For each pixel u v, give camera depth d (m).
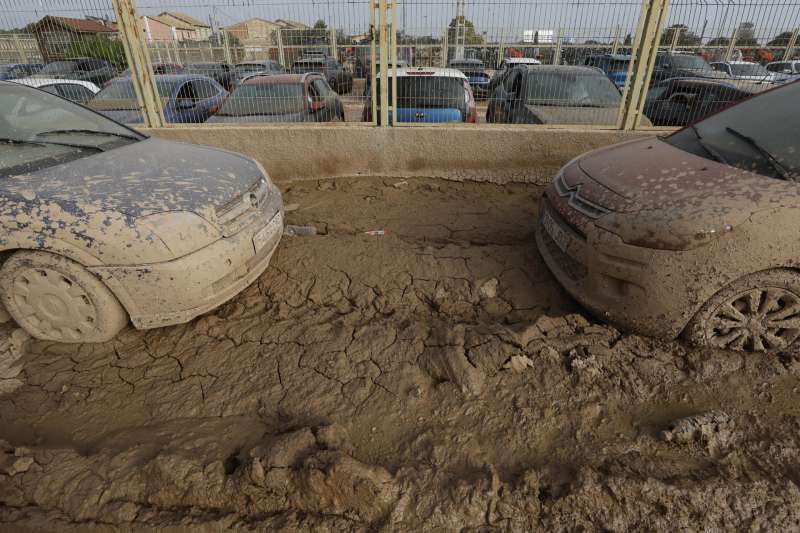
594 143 5.48
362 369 2.72
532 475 2.08
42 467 2.22
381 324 3.05
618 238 2.69
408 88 6.17
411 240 4.26
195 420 2.50
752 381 2.59
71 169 2.93
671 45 5.74
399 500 2.02
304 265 3.69
